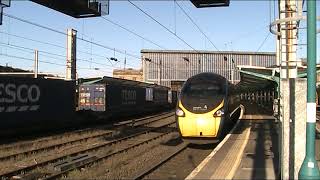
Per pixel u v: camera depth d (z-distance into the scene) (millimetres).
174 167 14711
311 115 8531
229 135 20656
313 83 8492
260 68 25453
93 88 37906
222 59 89562
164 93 60250
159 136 24484
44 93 27953
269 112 40500
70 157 16625
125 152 18281
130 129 29422
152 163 15578
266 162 13367
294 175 10211
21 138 24328
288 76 10570
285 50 10602
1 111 23672
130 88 44281
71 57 45344
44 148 18984
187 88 19859
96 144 21078
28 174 13453
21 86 25484
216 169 12336
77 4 16531
